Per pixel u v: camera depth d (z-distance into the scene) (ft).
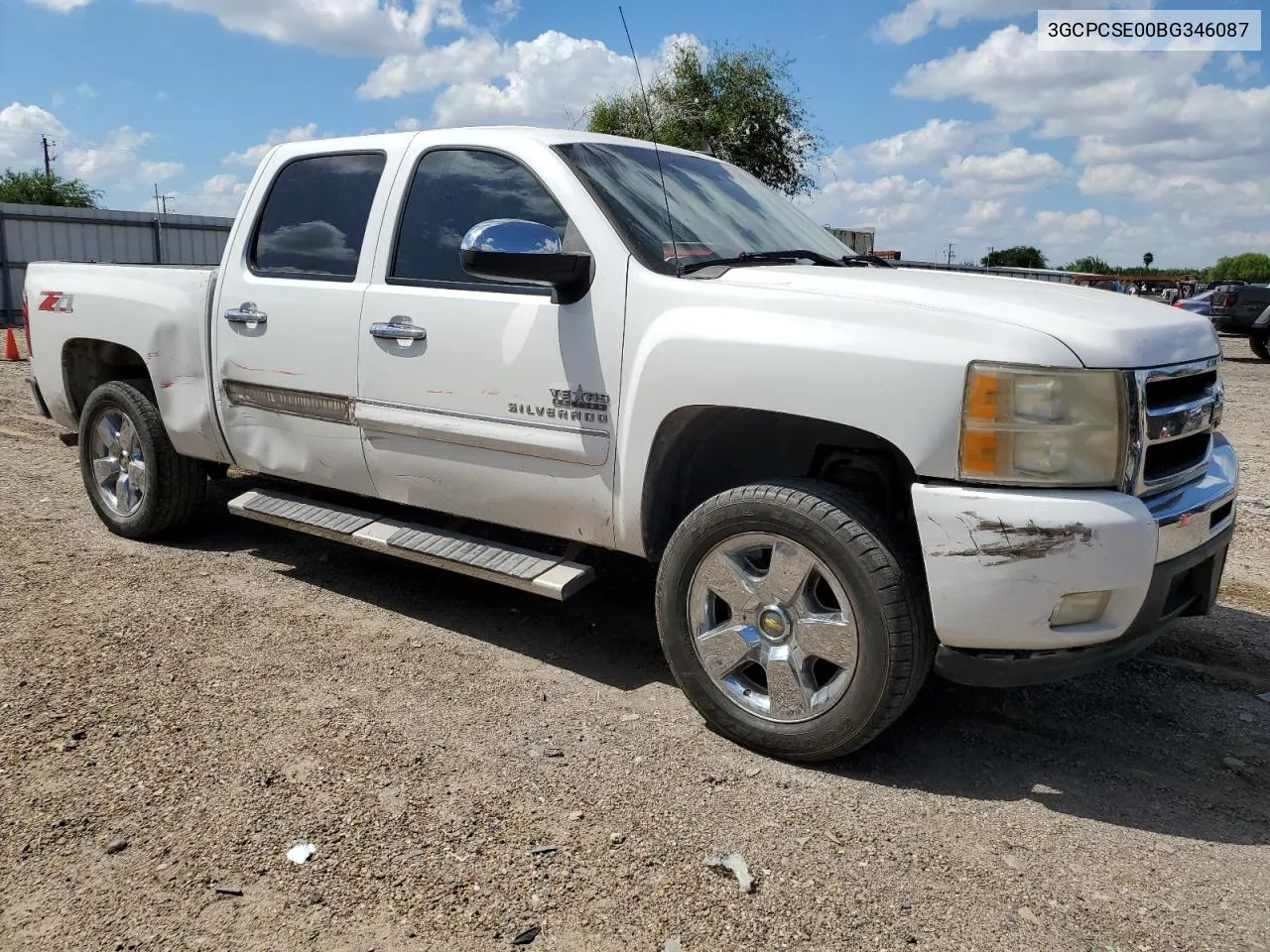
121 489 17.29
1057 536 8.82
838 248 13.97
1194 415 9.99
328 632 13.56
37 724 10.69
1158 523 9.22
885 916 7.93
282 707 11.27
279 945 7.47
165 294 15.92
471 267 10.65
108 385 17.03
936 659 9.60
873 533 9.52
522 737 10.72
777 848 8.79
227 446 15.55
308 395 14.02
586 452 11.35
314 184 14.42
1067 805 9.72
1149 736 11.21
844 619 9.75
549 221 11.89
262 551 16.96
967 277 11.47
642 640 13.66
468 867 8.41
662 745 10.64
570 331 11.36
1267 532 19.30
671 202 12.39
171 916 7.77
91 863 8.40
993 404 8.97
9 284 69.05
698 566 10.62
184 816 9.08
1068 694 12.24
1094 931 7.84
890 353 9.32
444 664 12.60
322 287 13.75
